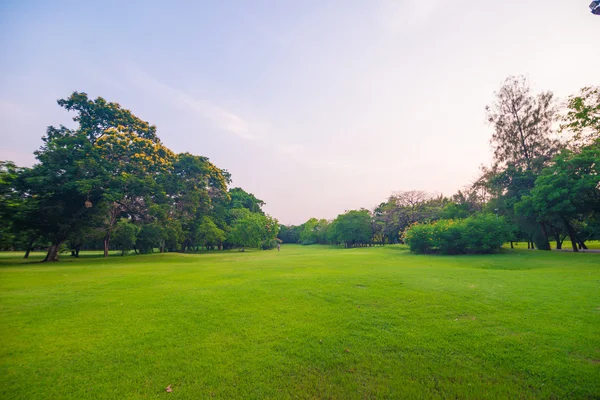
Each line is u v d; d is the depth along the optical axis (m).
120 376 4.21
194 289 9.92
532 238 28.88
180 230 36.62
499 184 29.28
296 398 3.66
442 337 5.31
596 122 20.12
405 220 48.56
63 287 10.64
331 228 68.00
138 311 7.29
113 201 26.28
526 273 12.45
